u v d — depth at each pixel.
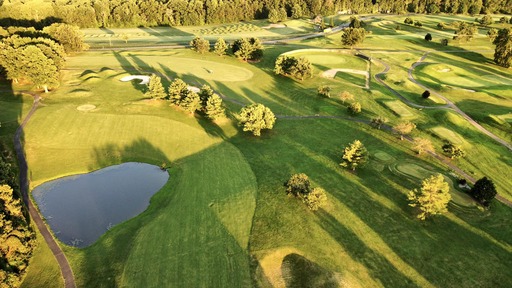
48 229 52.50
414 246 50.41
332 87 112.56
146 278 44.03
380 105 99.12
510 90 111.62
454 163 72.06
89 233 53.03
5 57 93.50
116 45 152.62
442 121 89.50
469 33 167.75
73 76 108.31
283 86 113.69
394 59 143.12
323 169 68.38
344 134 83.69
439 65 133.38
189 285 43.31
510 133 84.88
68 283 43.59
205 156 72.62
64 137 75.88
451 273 46.50
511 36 132.62
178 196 60.06
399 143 79.38
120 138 77.19
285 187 61.16
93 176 66.44
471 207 58.66
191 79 113.12
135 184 64.88
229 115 90.81
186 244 49.38
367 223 54.38
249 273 45.44
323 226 53.22
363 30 155.38
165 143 76.88
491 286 45.03
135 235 51.09
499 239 52.62
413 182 64.75
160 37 174.25
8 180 54.34
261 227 52.66
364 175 66.56
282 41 172.12
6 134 74.44
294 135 82.81
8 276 40.84
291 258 47.84
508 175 69.50
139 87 102.88
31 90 96.50
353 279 45.00
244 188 61.78
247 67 128.75
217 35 182.88
